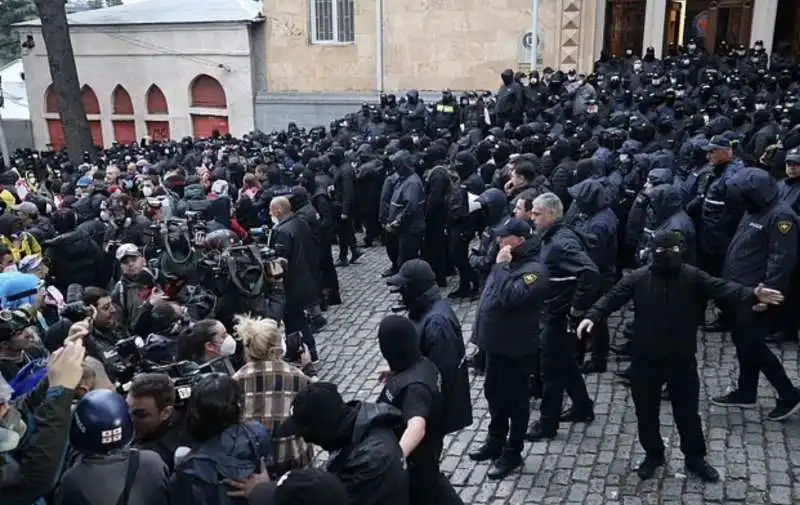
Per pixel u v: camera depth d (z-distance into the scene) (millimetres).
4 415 3250
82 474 3133
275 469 4184
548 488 5531
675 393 5332
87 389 3809
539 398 6996
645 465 5559
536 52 20062
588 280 5723
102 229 8398
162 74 25859
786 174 6992
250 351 4434
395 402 4094
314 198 9922
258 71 24859
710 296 5086
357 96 23453
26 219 8727
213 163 14305
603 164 8391
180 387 4062
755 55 17453
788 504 5109
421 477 4246
